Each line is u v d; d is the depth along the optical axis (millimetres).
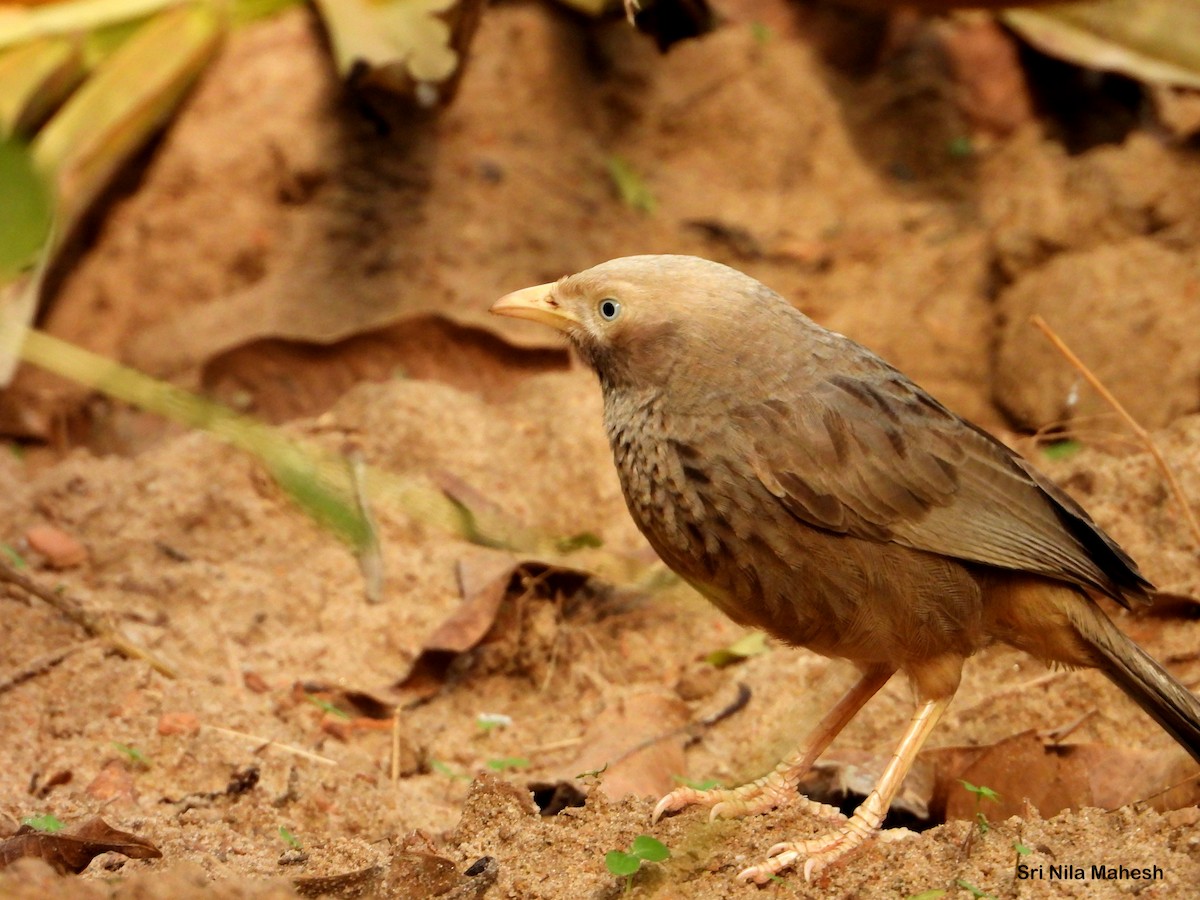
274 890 6488
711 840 7395
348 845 7734
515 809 7727
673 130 15836
